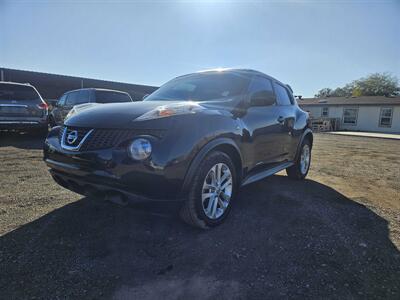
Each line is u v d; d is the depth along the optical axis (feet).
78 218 9.60
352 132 74.43
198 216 8.48
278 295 6.12
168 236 8.59
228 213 9.74
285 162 14.16
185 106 8.71
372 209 11.38
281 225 9.52
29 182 13.67
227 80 11.62
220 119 8.95
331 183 15.53
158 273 6.78
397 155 28.45
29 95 28.53
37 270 6.72
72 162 8.21
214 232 8.91
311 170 19.29
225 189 9.50
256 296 6.07
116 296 5.94
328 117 90.12
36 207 10.48
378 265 7.34
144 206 7.41
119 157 7.35
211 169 8.68
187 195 7.95
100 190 7.78
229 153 9.71
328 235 8.89
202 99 10.90
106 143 7.70
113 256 7.43
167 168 7.32
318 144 39.29
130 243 8.11
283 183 15.14
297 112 15.34
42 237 8.27
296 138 14.85
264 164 11.94
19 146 25.17
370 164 22.31
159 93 12.43
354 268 7.18
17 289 6.05
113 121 8.02
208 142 8.38
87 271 6.75
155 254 7.59
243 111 10.44
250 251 7.86
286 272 6.94
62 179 8.86
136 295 6.00
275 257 7.59
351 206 11.65
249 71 12.20
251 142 10.50
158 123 7.65
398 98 87.35
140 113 8.21
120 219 9.61
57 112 35.32
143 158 7.22
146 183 7.25
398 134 69.41
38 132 30.53
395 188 14.83
